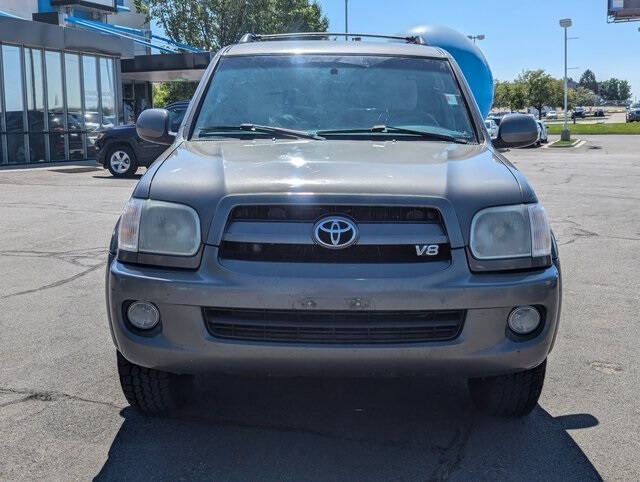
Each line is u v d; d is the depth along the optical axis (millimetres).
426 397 4211
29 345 5016
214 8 44500
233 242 3213
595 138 43156
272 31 46656
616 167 20422
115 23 39000
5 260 7645
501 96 83875
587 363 4797
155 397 3725
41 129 20125
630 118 73062
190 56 26734
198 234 3236
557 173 18469
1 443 3590
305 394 4230
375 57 4898
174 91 46250
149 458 3459
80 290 6465
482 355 3215
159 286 3199
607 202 12625
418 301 3139
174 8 44688
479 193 3320
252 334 3215
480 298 3168
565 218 10828
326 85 4676
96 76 22109
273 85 4672
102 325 5473
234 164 3588
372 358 3174
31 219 10219
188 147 4078
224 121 4461
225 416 3926
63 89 20828
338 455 3500
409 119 4496
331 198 3195
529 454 3537
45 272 7125
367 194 3217
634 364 4785
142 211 3348
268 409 4020
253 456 3484
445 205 3232
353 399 4168
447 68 4891
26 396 4164
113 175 16766
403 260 3193
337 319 3176
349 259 3176
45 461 3422
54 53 20453
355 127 4434
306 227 3193
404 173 3445
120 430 3754
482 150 4070
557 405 4133
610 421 3920
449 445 3621
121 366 3623
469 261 3219
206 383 4367
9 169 18328
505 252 3266
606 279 7094
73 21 25016
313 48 4969
